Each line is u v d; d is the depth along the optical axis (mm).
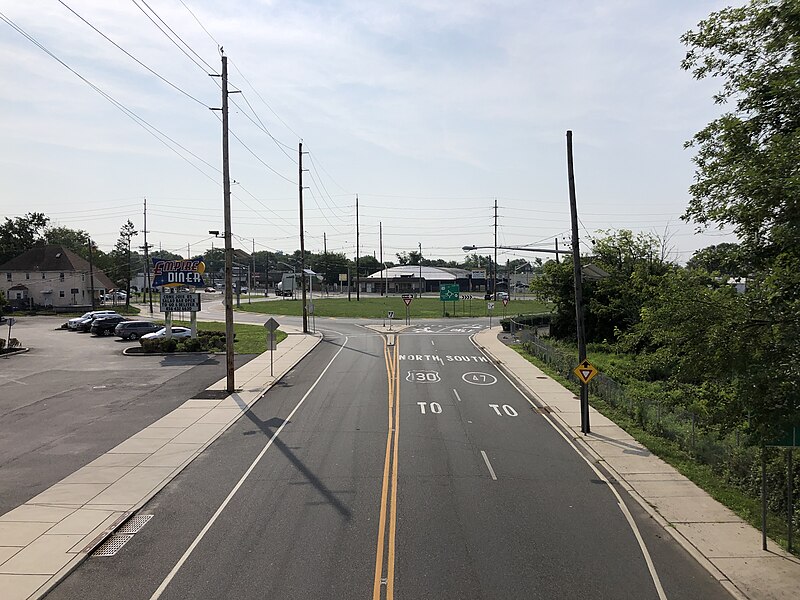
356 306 90188
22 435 19406
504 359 37562
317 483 14641
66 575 10055
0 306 62125
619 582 9750
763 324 11250
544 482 14852
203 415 22156
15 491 14250
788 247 11125
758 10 12031
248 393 26188
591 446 18250
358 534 11555
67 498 13766
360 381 29656
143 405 23875
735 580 9906
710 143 12750
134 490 14289
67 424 20844
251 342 44625
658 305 13484
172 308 42625
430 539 11320
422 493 13906
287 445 18172
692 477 15281
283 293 127000
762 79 11633
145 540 11438
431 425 20734
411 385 28641
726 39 12477
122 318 53688
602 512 12898
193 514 12727
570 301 46844
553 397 25906
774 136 10930
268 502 13367
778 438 10656
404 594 9250
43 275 87125
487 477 15164
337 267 166500
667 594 9391
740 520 12562
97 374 31312
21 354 39375
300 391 27016
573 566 10297
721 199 12031
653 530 11984
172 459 16797
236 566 10266
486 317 74812
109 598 9289
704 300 11891
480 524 12102
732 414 11336
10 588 9617
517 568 10180
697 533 11828
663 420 20016
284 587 9500
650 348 23734
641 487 14555
